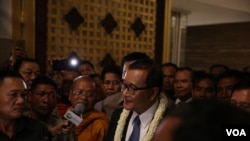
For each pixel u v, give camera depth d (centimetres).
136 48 402
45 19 309
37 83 183
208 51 777
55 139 171
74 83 200
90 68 293
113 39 374
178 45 588
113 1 370
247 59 716
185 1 495
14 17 292
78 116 164
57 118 193
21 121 147
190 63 809
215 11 582
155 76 138
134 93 138
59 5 321
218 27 757
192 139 37
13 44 278
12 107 136
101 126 191
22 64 219
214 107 41
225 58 750
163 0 426
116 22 375
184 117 40
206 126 38
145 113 144
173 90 294
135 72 138
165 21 427
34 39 300
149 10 414
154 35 421
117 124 157
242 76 196
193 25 779
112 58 373
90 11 349
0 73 140
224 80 198
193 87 234
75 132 184
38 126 153
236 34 730
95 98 204
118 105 239
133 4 394
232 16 641
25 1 296
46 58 310
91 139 188
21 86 139
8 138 141
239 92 135
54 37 318
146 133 142
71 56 324
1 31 300
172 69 308
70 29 332
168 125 40
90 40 351
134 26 396
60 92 255
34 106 183
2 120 140
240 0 565
